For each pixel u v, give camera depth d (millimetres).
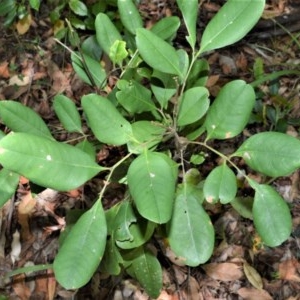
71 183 399
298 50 1137
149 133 476
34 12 1188
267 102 1020
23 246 881
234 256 863
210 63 1114
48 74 1104
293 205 917
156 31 542
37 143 381
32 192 525
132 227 549
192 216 461
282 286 845
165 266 845
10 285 846
